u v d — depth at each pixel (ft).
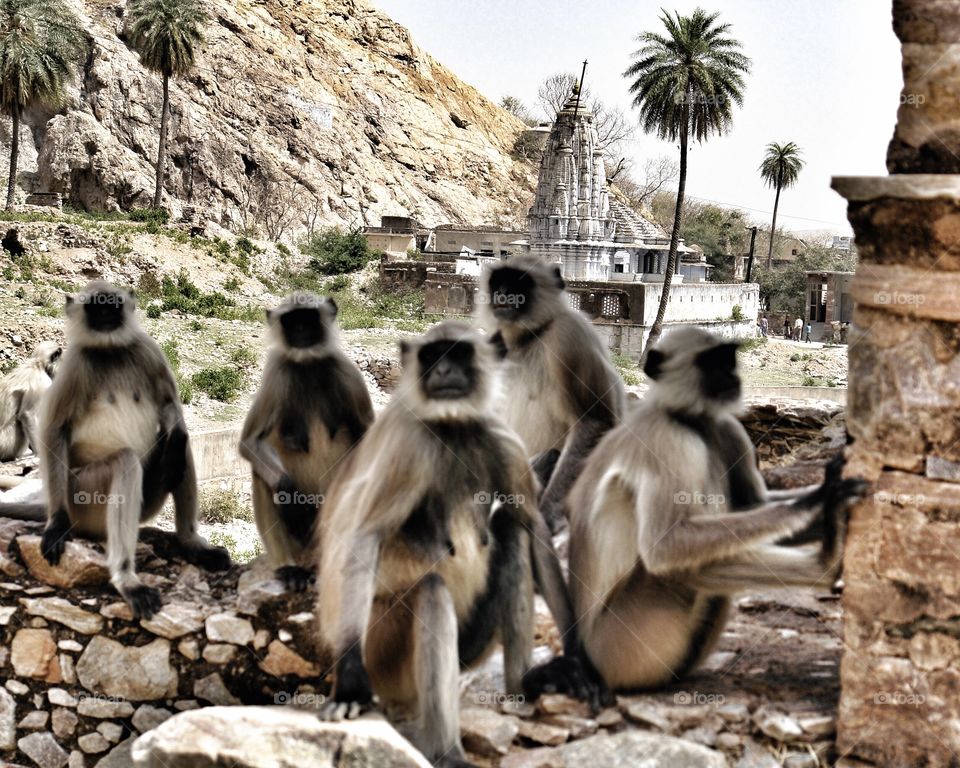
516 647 14.79
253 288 125.29
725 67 79.82
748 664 15.53
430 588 13.52
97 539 18.63
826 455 24.47
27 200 173.68
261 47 233.96
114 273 114.42
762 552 13.37
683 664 14.58
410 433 13.97
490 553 14.90
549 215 119.24
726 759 13.41
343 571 13.60
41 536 18.19
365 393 19.19
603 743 13.47
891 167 12.82
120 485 17.74
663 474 13.60
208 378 73.26
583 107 119.03
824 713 13.84
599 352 20.81
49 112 187.32
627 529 14.23
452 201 251.39
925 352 12.44
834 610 17.56
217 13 228.84
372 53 276.41
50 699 17.52
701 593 14.10
